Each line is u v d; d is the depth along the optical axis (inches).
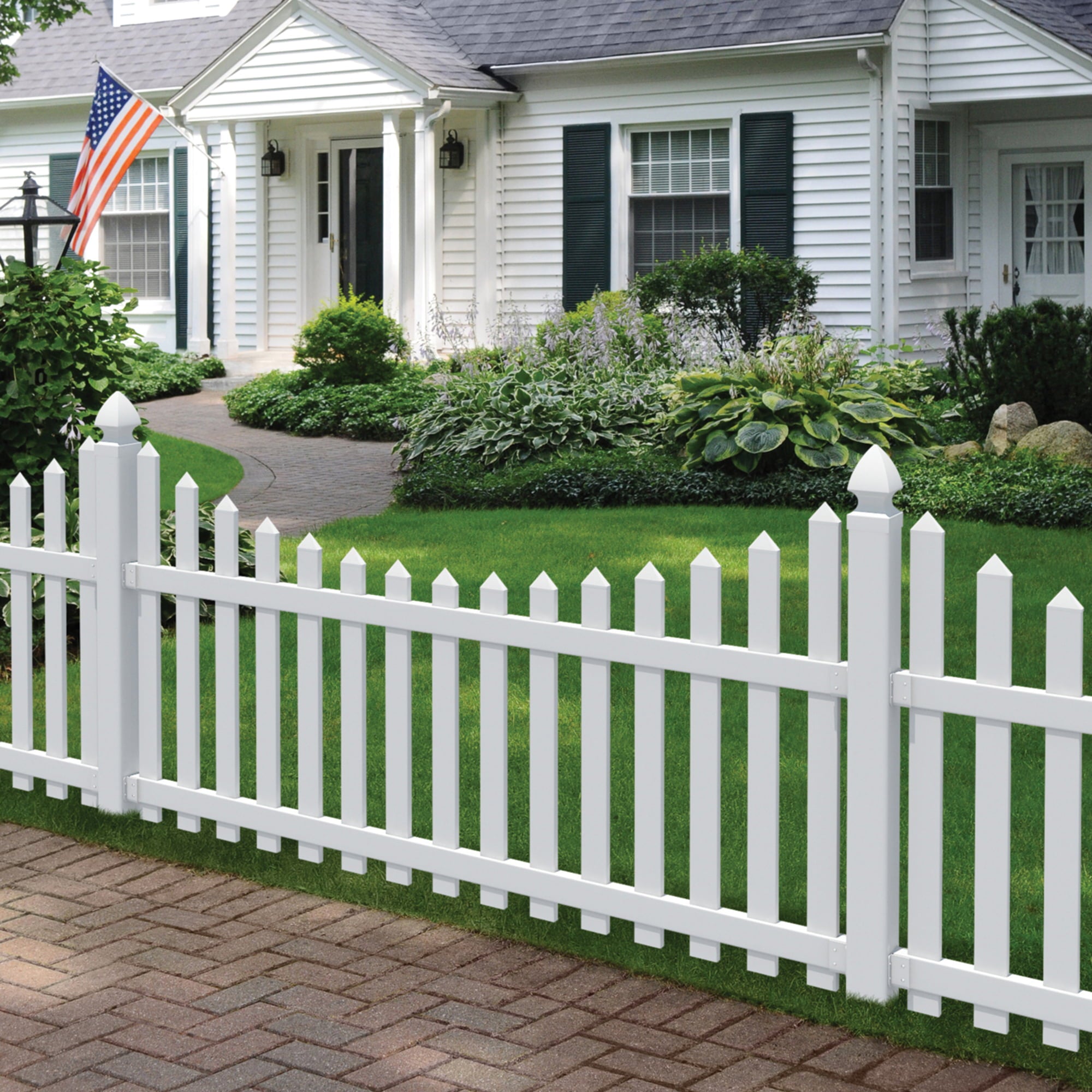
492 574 162.4
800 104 680.4
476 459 493.4
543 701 161.0
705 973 156.3
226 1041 145.6
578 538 379.9
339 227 823.1
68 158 904.3
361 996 154.5
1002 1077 136.5
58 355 289.4
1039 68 652.7
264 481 507.2
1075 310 486.6
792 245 690.8
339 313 658.2
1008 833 136.4
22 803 210.1
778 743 148.4
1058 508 389.1
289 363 798.5
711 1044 143.5
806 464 451.8
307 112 763.4
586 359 558.3
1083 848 189.9
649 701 154.9
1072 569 333.4
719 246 713.0
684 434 477.4
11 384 287.4
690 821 168.4
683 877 184.2
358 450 573.9
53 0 659.4
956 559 346.6
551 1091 135.2
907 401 521.3
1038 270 709.3
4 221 346.9
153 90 855.1
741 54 677.3
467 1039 145.3
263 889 182.7
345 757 177.3
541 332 608.1
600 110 732.7
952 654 270.4
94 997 155.1
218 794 189.0
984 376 502.3
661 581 152.8
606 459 462.3
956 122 704.4
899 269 674.8
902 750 226.4
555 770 161.5
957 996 140.3
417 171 735.1
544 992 154.9
